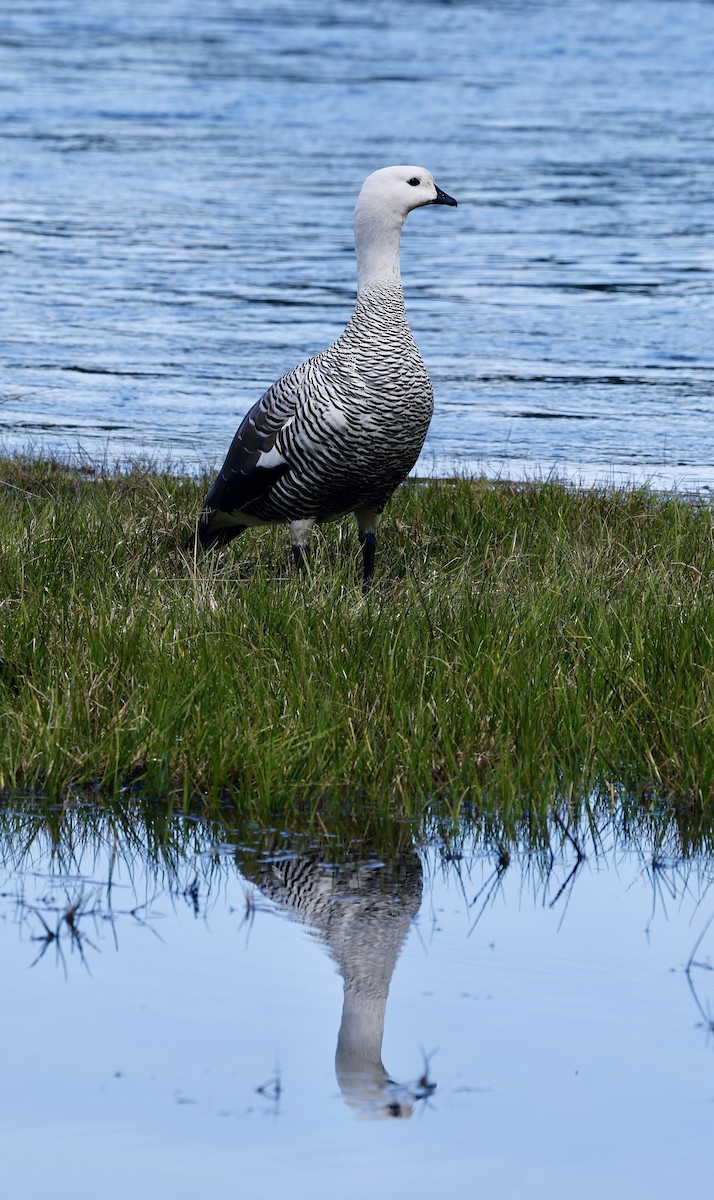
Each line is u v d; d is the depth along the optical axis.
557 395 21.78
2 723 10.05
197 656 10.62
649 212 35.28
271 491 12.52
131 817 9.36
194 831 9.21
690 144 44.22
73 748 9.80
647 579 12.23
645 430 20.06
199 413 20.67
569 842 9.22
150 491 15.70
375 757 9.66
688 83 56.84
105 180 38.53
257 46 65.50
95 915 8.24
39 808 9.40
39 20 73.88
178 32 70.19
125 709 9.96
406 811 9.33
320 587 11.90
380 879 8.73
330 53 63.41
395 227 12.06
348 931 8.12
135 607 11.38
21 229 33.03
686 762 9.66
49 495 15.33
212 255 30.98
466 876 8.80
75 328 25.38
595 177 39.22
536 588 12.05
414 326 25.64
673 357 23.98
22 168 39.72
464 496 15.59
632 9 82.12
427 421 12.26
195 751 9.66
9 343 24.30
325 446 12.05
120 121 47.06
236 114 48.72
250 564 13.44
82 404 21.00
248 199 36.50
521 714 10.00
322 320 26.08
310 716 9.94
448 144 43.56
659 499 15.89
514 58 62.75
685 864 8.98
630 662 10.60
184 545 14.10
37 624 11.15
